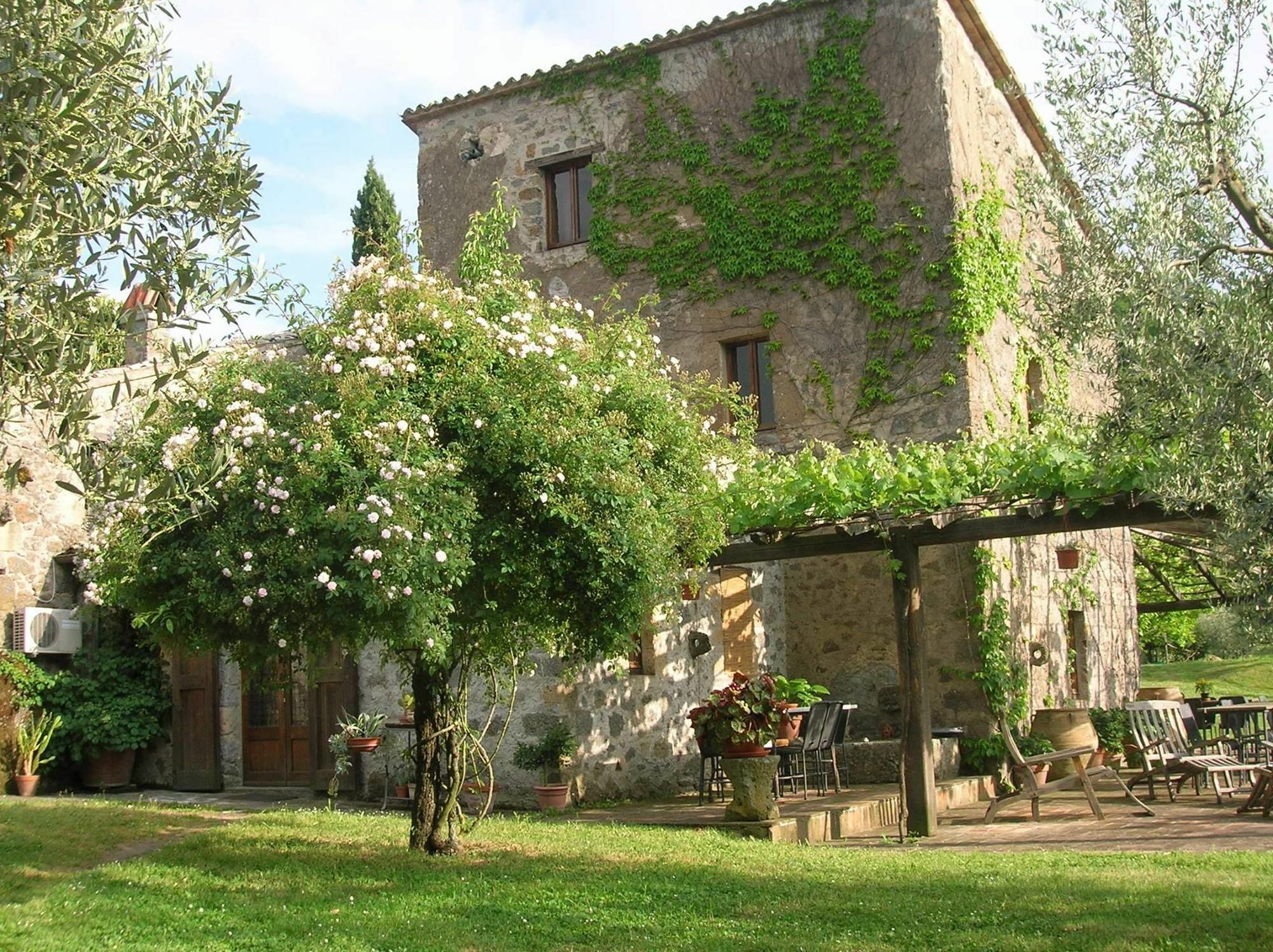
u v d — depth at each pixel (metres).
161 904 5.88
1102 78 6.04
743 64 13.85
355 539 5.80
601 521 6.39
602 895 6.17
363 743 9.97
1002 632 12.20
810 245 13.36
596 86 14.62
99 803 9.23
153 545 6.30
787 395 13.28
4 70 3.90
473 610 6.52
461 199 15.28
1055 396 14.41
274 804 10.46
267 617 6.25
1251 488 5.24
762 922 5.64
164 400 5.88
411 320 6.53
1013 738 12.16
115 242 4.39
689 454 7.49
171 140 4.51
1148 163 5.71
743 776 8.80
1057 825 9.47
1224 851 7.41
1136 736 11.35
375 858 7.08
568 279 14.52
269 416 6.27
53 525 12.02
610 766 10.43
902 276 12.83
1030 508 8.94
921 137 12.86
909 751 9.31
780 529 9.49
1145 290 5.50
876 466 9.30
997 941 5.17
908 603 9.43
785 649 13.38
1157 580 22.27
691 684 11.79
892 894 6.20
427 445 6.11
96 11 4.19
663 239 14.04
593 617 6.76
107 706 11.75
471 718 10.26
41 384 4.10
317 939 5.34
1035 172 6.42
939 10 12.92
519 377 6.57
